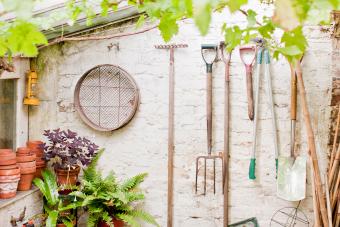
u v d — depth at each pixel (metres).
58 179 3.13
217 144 3.17
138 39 3.22
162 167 3.24
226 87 3.08
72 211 3.20
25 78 3.27
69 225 3.04
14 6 0.63
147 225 3.30
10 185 2.71
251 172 3.05
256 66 3.10
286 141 3.11
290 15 0.71
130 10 3.07
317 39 3.03
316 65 3.04
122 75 3.26
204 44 3.13
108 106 3.30
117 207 3.05
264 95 3.11
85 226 3.29
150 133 3.24
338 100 3.02
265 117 3.12
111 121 3.30
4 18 1.97
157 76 3.21
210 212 3.21
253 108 3.11
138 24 1.47
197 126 3.19
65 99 3.33
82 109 3.32
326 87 3.04
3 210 2.62
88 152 3.29
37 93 3.34
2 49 1.12
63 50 3.30
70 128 3.34
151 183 3.26
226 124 3.11
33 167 2.98
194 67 3.17
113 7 1.60
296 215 3.11
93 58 3.28
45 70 3.33
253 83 3.12
